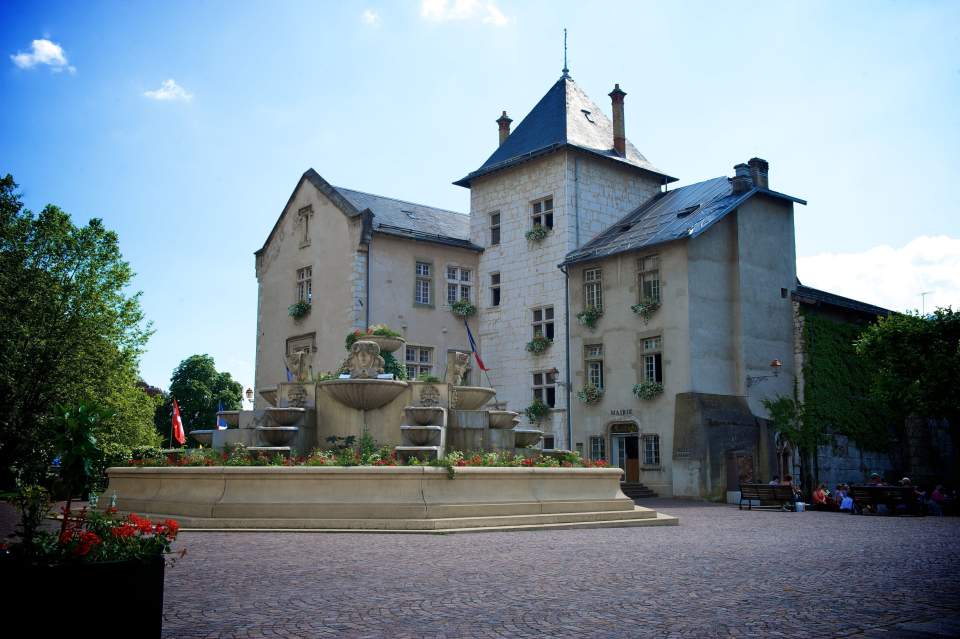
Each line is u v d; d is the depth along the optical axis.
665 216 34.19
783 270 33.59
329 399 19.17
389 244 35.56
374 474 15.27
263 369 39.19
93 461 6.26
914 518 22.22
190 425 60.75
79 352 30.22
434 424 18.12
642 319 31.78
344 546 12.31
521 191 37.31
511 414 20.25
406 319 35.66
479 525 15.10
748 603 7.93
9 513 19.45
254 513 15.06
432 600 7.95
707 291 31.06
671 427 30.28
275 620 7.00
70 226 31.52
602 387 33.03
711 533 15.83
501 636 6.46
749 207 32.72
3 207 30.58
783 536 15.35
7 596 4.92
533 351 35.47
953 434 30.92
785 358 32.75
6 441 29.06
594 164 36.62
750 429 30.25
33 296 29.89
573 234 35.25
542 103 39.16
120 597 5.21
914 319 30.16
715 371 30.80
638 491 30.12
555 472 17.12
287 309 38.03
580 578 9.38
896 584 9.26
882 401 31.56
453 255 37.88
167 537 5.91
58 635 4.99
